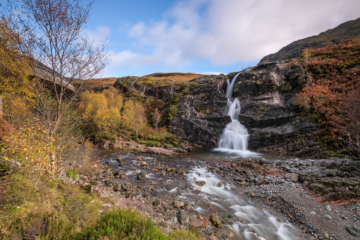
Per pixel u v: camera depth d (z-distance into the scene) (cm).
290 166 1440
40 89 727
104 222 391
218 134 2777
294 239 669
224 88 3678
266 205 910
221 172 1412
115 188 1009
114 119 2716
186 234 575
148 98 4272
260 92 2927
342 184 922
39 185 593
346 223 726
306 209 830
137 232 366
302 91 2522
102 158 1814
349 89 2092
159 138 2852
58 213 470
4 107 1072
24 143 609
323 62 2716
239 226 736
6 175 609
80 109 2750
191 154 2241
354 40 3130
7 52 625
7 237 320
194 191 1067
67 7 623
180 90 4109
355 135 1572
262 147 2286
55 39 643
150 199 926
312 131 2002
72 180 921
